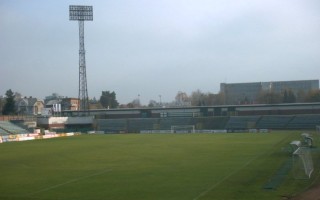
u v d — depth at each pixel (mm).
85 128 123812
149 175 32281
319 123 110500
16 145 70438
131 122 130000
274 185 26344
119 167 37594
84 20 115875
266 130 105250
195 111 132375
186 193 24844
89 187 27562
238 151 50375
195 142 68688
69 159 45469
